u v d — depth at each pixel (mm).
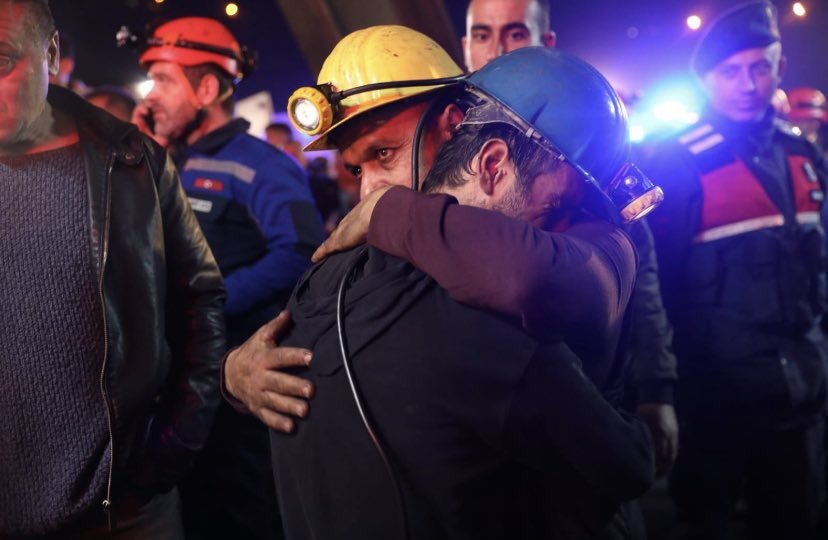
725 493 2771
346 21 2715
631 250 1206
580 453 1077
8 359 1612
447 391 1060
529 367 1046
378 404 1084
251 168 2738
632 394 2473
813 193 2721
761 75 2648
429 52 1352
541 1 2682
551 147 1155
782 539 2760
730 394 2676
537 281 1017
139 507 1789
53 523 1656
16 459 1639
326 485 1129
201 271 1908
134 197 1712
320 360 1140
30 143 1615
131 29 2797
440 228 1068
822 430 2770
